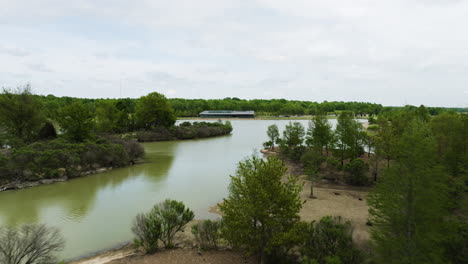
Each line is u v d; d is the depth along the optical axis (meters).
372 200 22.08
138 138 95.19
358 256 16.19
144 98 107.56
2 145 55.25
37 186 41.06
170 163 59.41
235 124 174.75
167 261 20.25
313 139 57.88
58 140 54.81
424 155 16.77
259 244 18.27
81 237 24.98
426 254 15.52
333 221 19.59
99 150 52.22
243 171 19.11
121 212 31.16
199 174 49.50
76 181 44.31
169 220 22.22
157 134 99.19
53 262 19.27
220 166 56.38
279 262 18.88
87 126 60.12
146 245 22.23
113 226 27.42
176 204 23.19
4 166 40.09
